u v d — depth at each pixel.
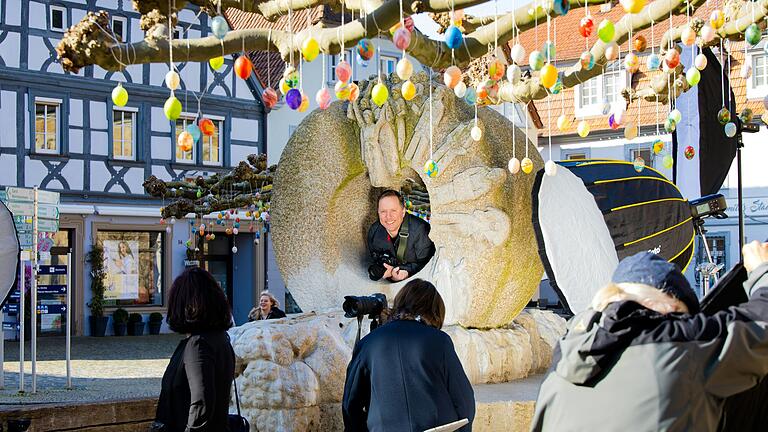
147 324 23.06
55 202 9.99
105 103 22.67
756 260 2.79
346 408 4.03
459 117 6.40
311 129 6.99
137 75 23.11
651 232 5.48
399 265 6.64
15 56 21.50
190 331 3.88
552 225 5.30
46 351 16.27
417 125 6.43
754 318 2.49
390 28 4.37
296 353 5.26
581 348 2.48
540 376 6.40
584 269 5.23
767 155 24.20
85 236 22.28
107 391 8.94
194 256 22.86
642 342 2.44
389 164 6.52
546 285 25.81
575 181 5.48
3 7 21.38
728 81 6.61
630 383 2.43
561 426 2.54
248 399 5.11
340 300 6.88
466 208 6.18
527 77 5.54
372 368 3.88
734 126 5.82
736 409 2.74
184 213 15.06
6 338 20.30
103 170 22.62
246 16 24.38
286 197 7.11
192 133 4.23
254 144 24.83
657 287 2.59
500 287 6.20
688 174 6.59
